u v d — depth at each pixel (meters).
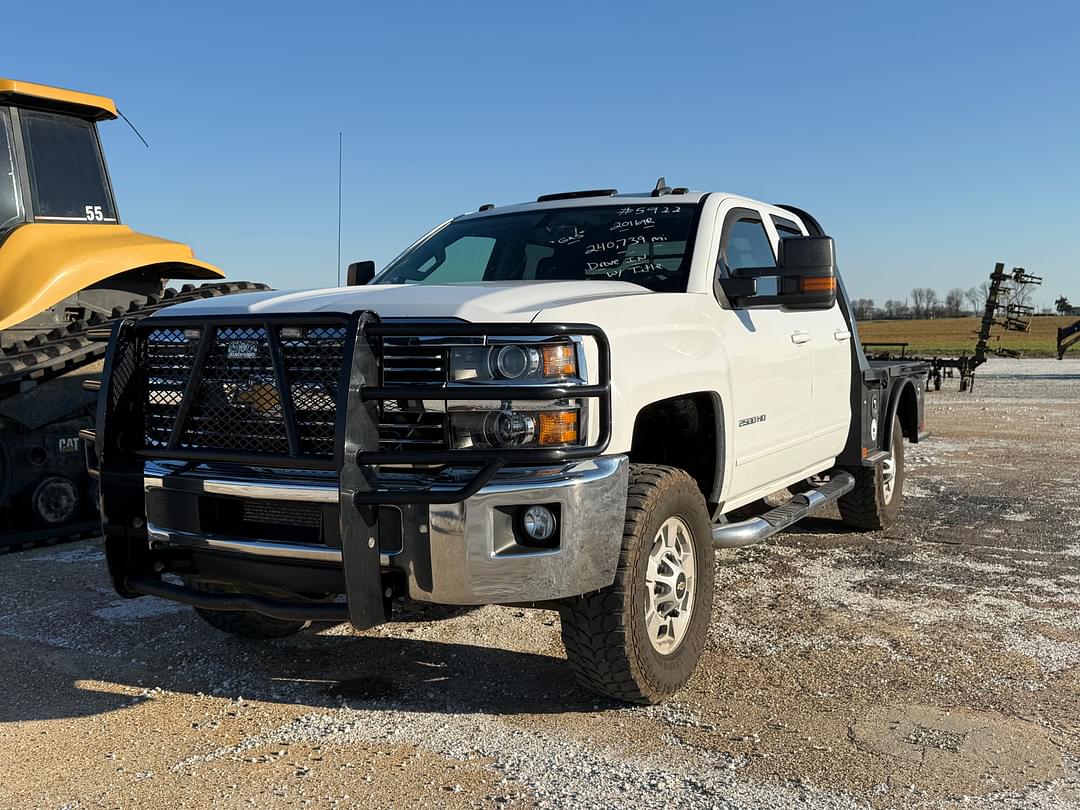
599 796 3.07
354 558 3.20
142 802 3.04
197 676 4.18
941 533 7.07
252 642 4.62
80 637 4.71
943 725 3.62
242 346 3.49
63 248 7.11
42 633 4.77
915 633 4.72
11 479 6.65
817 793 3.08
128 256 7.36
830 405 5.93
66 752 3.41
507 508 3.30
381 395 3.20
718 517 4.78
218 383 3.56
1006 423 15.18
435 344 3.29
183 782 3.17
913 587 5.57
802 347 5.40
